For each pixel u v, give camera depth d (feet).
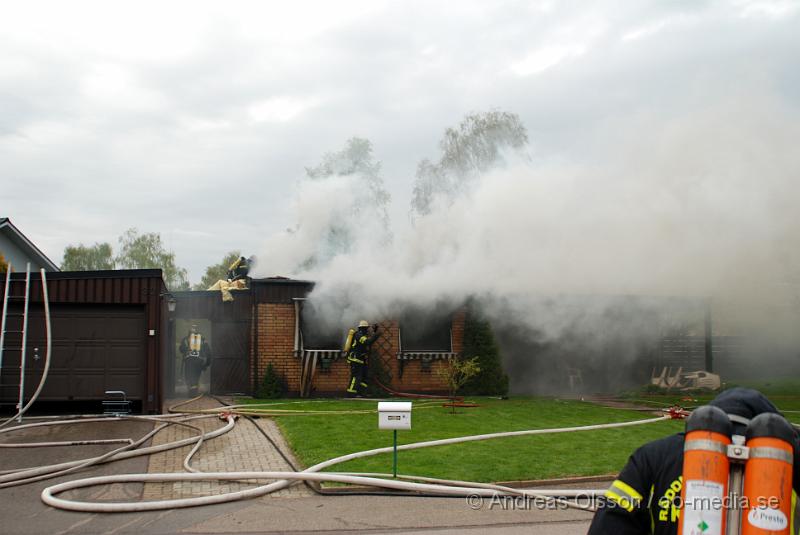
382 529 21.63
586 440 36.22
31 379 45.60
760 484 8.13
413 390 58.85
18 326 45.83
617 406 53.16
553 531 21.65
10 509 23.71
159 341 46.65
